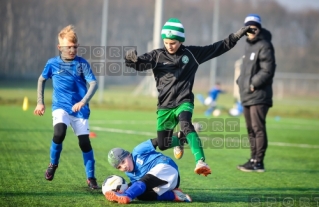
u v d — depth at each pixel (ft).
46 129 134.72
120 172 80.33
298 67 490.90
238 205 60.85
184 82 64.08
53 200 59.77
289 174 86.99
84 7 437.99
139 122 171.94
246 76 89.15
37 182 69.82
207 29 485.15
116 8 461.78
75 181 71.41
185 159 99.04
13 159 87.76
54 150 63.87
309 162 102.83
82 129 65.57
